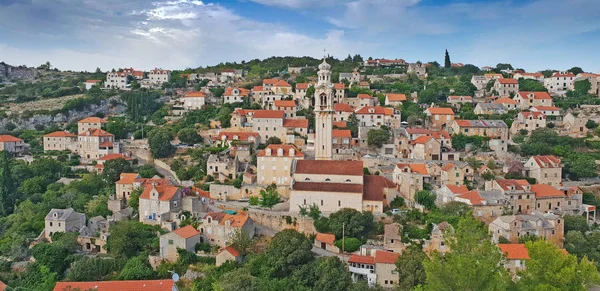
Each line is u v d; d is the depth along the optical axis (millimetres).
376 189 158375
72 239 149875
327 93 177750
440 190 164750
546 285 77875
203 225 147750
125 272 132625
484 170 185000
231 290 107562
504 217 142125
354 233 143375
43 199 186250
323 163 165625
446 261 79000
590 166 191875
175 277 123812
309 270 122625
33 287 132875
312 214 151125
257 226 155000
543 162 182125
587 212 167000
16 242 153500
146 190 163625
